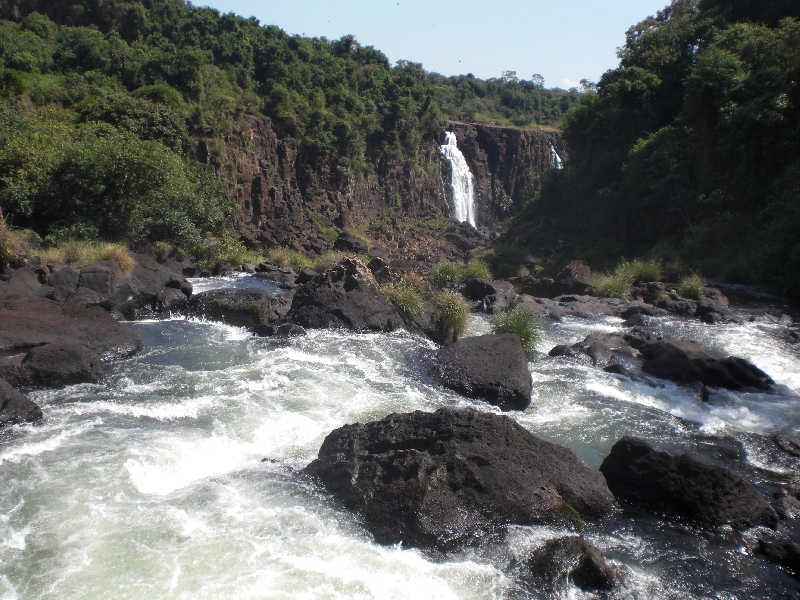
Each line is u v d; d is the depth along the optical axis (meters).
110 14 62.25
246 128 52.50
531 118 114.00
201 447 8.92
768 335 17.42
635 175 35.38
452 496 7.20
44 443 8.59
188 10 68.19
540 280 25.97
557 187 43.62
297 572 6.26
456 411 8.41
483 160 86.88
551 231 40.47
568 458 8.20
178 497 7.45
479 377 11.81
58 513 6.97
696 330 17.67
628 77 40.09
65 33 55.81
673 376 13.03
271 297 16.94
